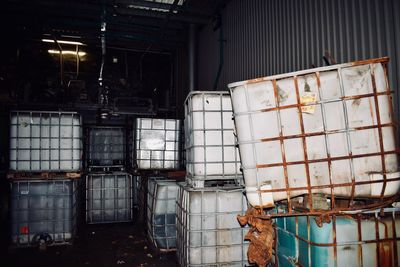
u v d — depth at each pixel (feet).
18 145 16.99
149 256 16.12
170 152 22.27
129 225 23.11
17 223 16.90
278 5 18.02
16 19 29.81
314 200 8.24
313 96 8.09
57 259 15.87
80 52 40.04
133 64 44.21
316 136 8.14
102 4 25.58
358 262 8.00
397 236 8.20
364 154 7.89
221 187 12.16
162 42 35.40
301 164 8.21
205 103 12.10
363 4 12.14
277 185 8.26
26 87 36.94
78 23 30.32
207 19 29.30
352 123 7.96
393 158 7.88
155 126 22.18
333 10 13.67
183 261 12.53
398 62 10.70
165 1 26.40
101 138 28.86
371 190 7.91
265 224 9.42
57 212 17.40
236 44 23.66
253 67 20.89
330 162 8.02
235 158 12.21
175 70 39.17
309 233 8.36
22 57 37.55
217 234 11.78
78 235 20.35
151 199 17.33
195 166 12.00
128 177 23.98
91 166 27.86
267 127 8.28
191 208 11.60
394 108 10.78
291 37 16.71
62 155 17.57
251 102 8.33
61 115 17.69
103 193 23.38
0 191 31.27
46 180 17.31
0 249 17.60
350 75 8.00
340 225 8.00
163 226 15.47
